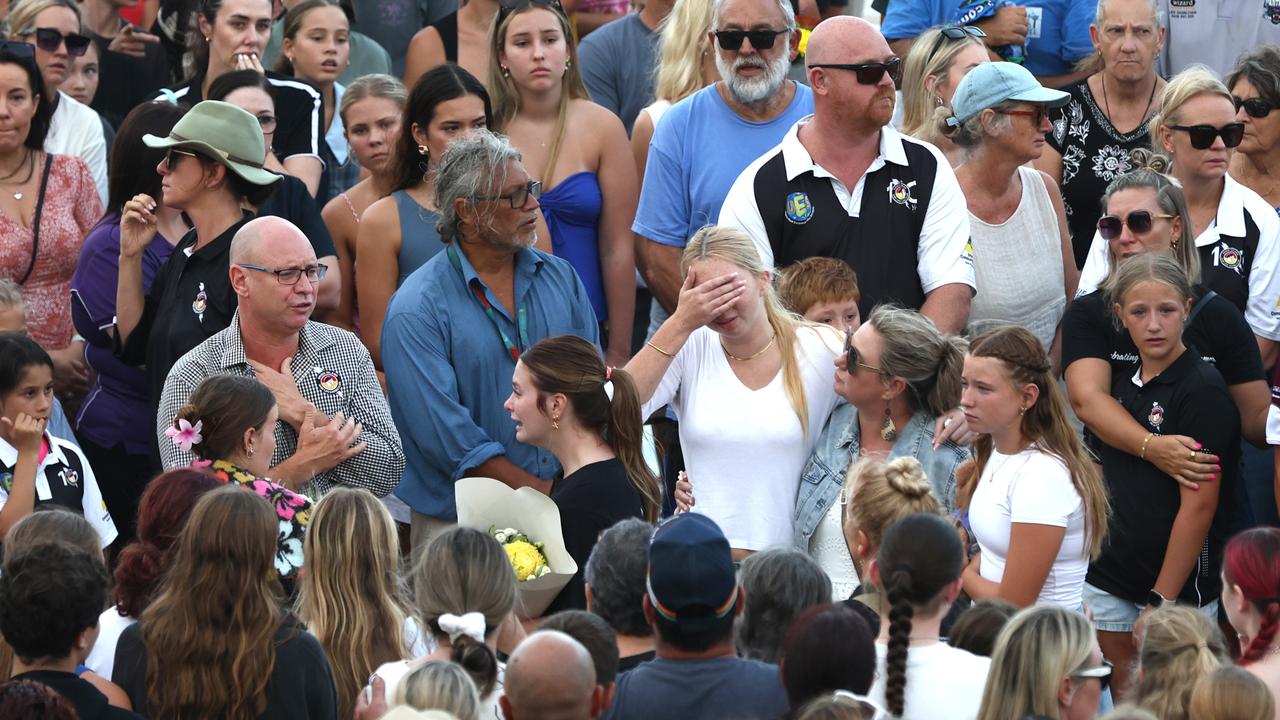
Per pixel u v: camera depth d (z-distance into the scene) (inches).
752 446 820.0
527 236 866.8
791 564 608.1
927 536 580.7
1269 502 981.2
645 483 760.3
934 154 937.5
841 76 907.4
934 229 928.3
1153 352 863.1
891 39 1257.4
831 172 930.1
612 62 1227.2
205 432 753.0
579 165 1067.9
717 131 1033.5
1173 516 858.1
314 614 640.4
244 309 843.4
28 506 811.4
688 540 546.9
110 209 962.1
